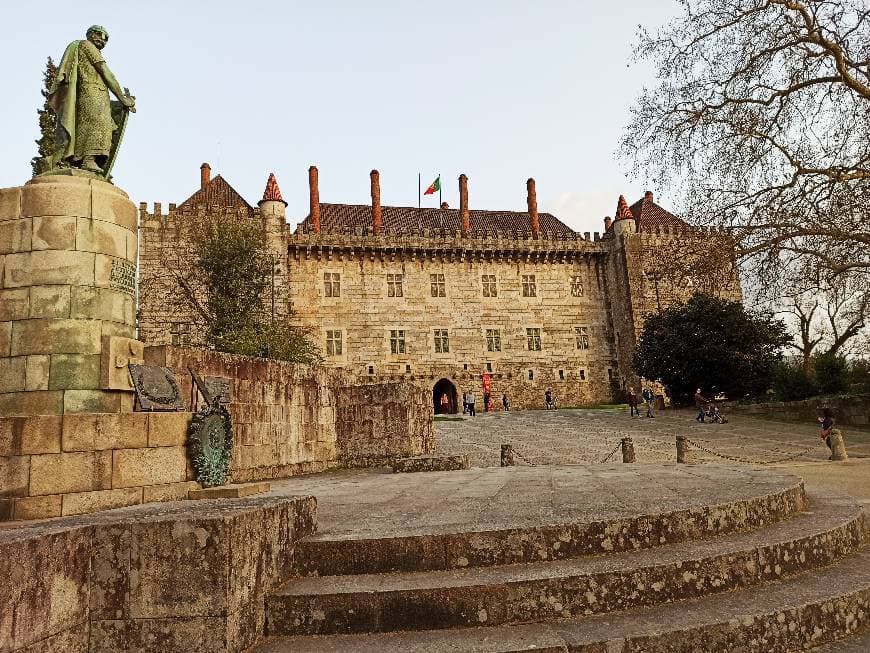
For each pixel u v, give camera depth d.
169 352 10.80
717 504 5.86
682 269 23.03
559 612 4.38
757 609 4.43
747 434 23.94
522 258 50.88
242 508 4.36
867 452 17.86
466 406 44.34
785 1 20.03
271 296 43.00
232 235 34.78
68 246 8.00
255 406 12.94
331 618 4.23
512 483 9.18
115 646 3.79
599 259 52.56
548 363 49.69
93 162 8.67
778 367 33.69
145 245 40.38
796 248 21.36
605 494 7.16
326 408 15.72
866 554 6.21
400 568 4.84
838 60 19.69
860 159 20.19
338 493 8.97
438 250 48.69
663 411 36.44
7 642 3.09
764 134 20.83
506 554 4.96
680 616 4.32
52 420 6.71
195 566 3.81
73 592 3.68
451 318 48.50
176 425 8.02
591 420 33.03
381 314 47.06
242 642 3.90
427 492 8.52
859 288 22.42
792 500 6.92
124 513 4.49
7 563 3.12
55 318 7.83
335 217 51.97
